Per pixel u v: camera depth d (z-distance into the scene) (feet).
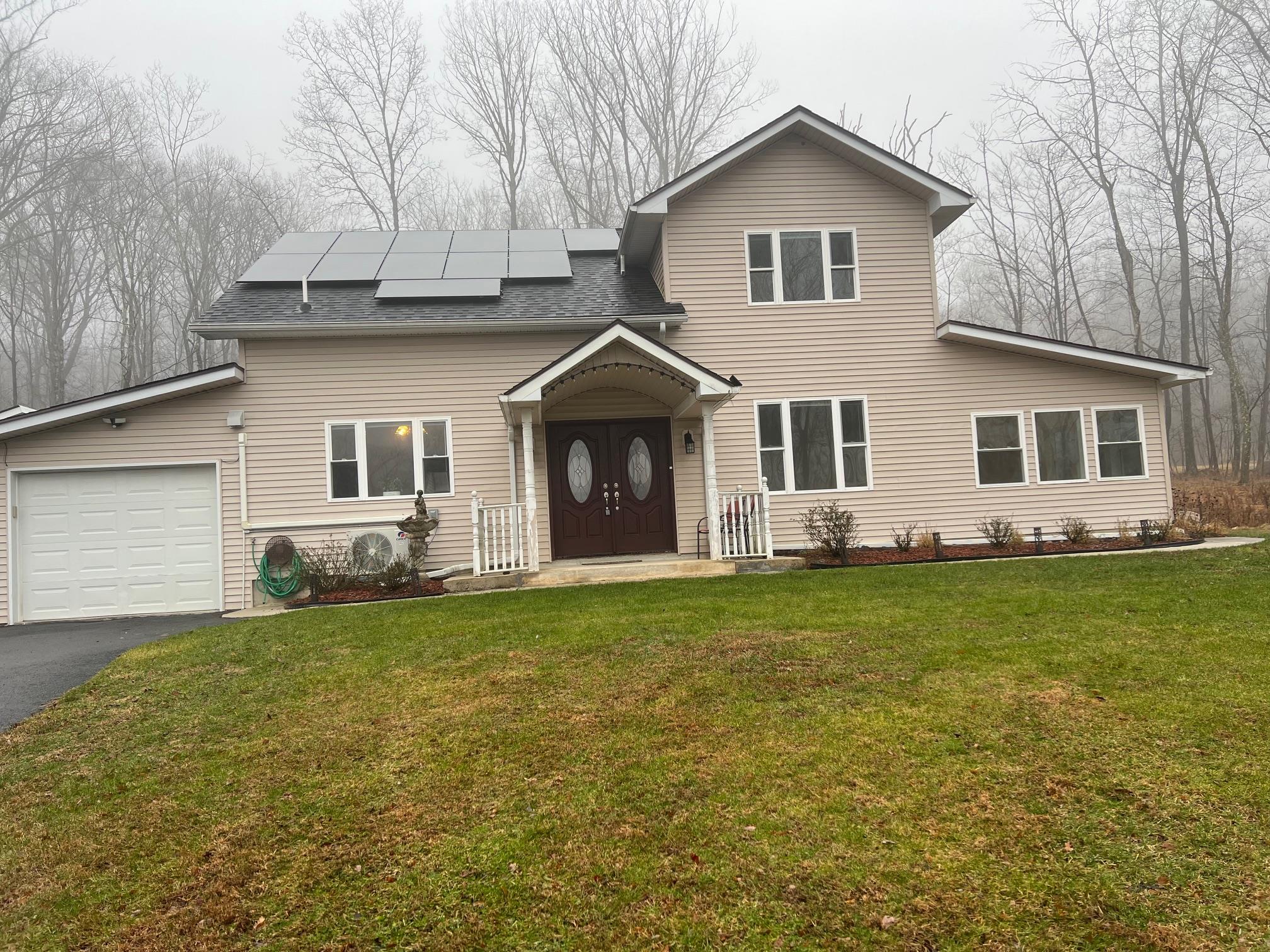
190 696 19.89
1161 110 92.17
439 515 39.83
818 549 40.14
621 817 12.48
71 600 37.01
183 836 12.71
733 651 20.92
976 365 43.24
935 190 42.32
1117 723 14.75
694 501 41.60
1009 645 20.15
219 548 38.14
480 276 44.39
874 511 42.27
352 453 39.60
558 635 23.66
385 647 23.53
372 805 13.38
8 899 11.19
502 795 13.46
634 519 41.68
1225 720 14.64
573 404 41.29
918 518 42.42
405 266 46.19
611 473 41.68
